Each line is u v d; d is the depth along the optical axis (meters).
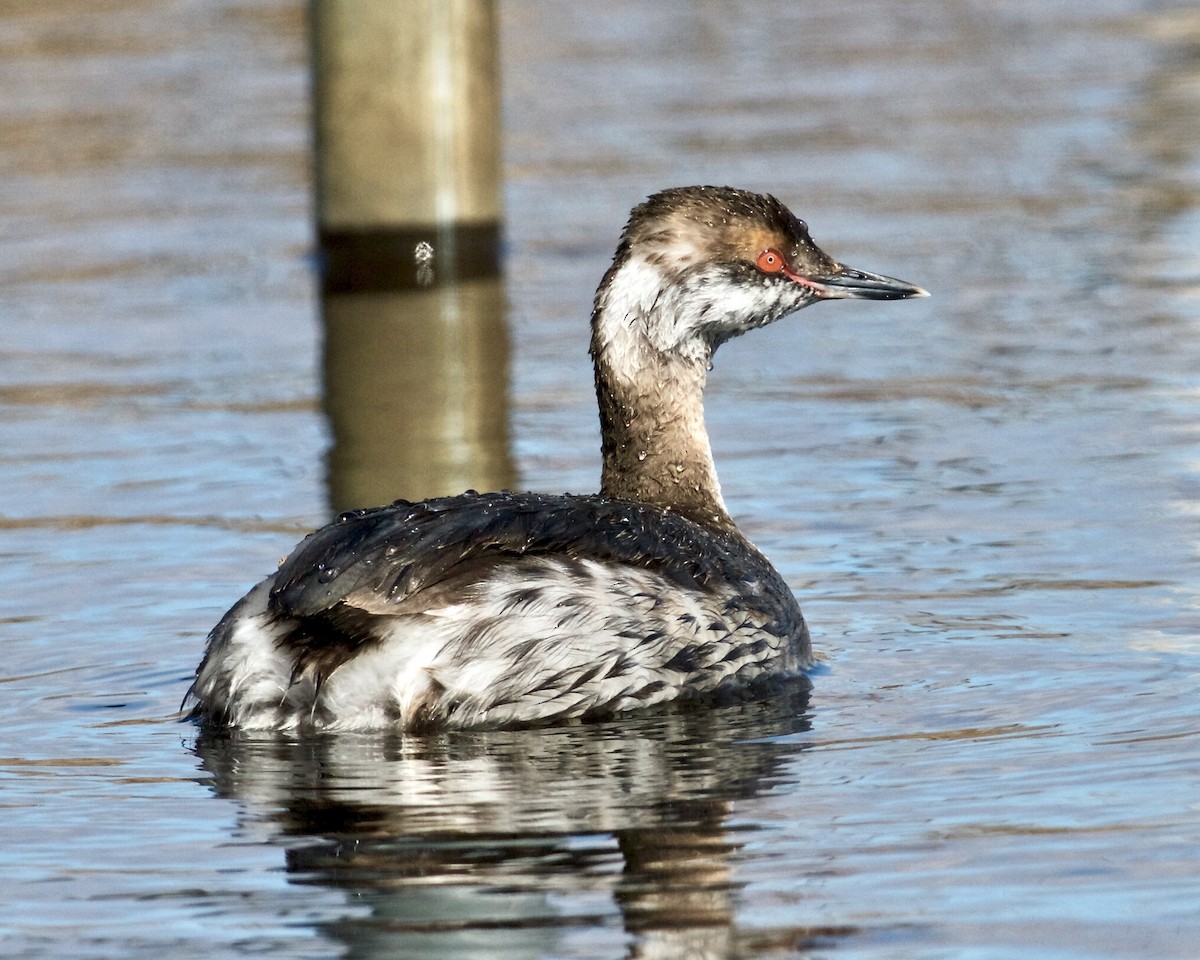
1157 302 19.55
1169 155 26.83
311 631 9.44
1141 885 7.59
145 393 17.33
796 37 38.91
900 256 21.66
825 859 7.88
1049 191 24.91
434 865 7.88
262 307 20.92
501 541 9.83
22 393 17.41
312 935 7.29
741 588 10.47
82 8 43.44
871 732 9.45
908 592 11.76
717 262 11.82
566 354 18.44
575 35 39.72
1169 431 15.21
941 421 15.86
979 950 7.10
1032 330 18.73
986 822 8.23
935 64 35.28
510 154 28.17
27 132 31.28
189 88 34.50
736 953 7.09
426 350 18.80
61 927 7.41
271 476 14.60
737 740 9.39
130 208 26.16
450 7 22.55
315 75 22.91
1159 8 41.19
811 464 14.74
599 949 7.13
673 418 11.81
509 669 9.53
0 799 8.71
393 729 9.48
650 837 8.12
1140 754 8.99
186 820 8.44
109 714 9.88
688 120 30.34
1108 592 11.58
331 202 22.89
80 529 13.39
